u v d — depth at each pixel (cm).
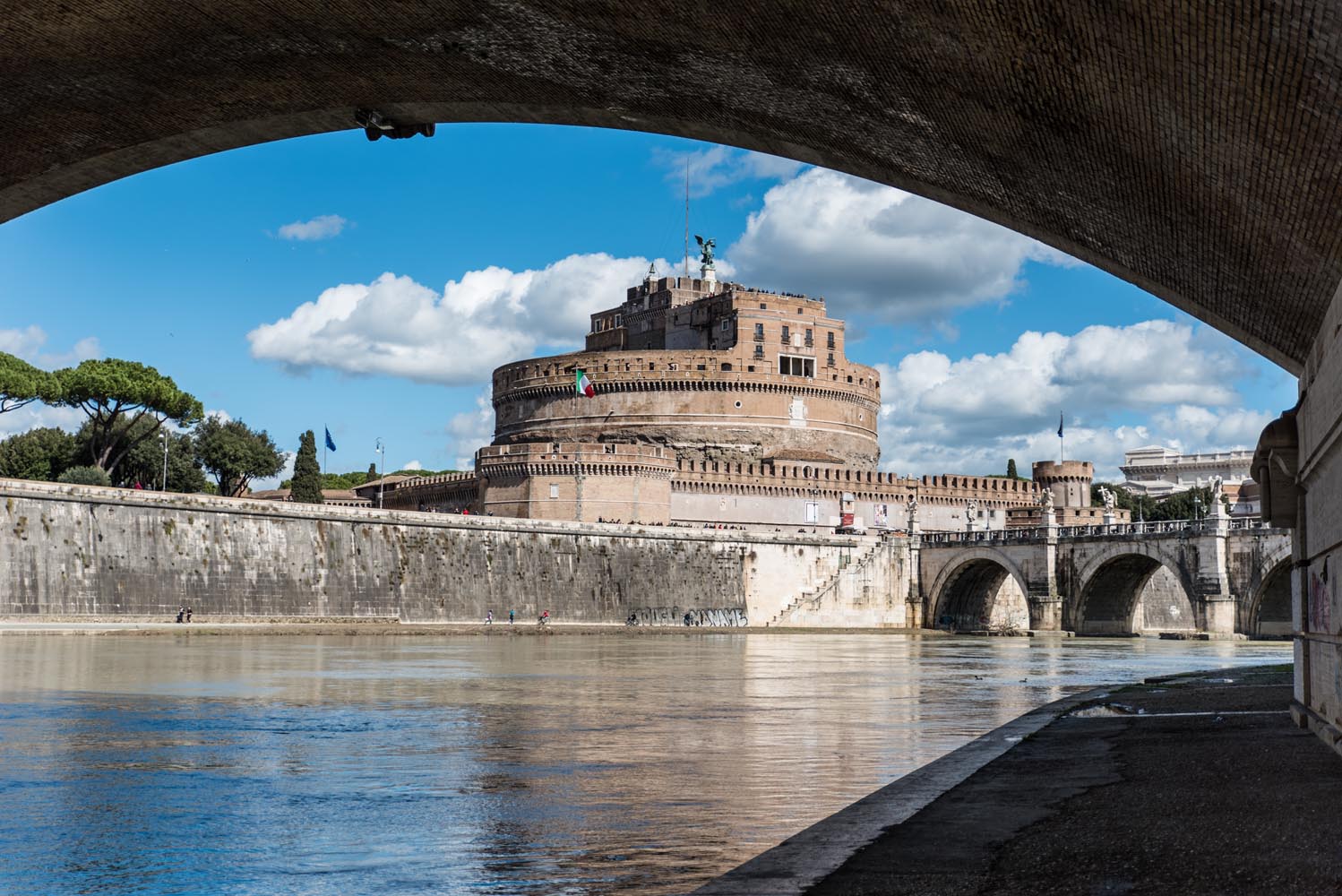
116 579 9350
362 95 2852
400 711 3800
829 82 2478
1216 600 12119
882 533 15588
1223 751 2377
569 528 12712
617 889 1544
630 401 17712
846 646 9844
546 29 2491
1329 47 1523
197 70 2588
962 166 2697
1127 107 2039
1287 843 1470
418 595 11431
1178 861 1397
